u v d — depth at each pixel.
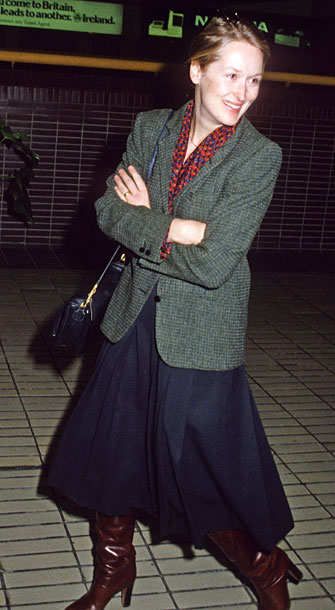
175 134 2.93
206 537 3.65
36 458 4.21
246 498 2.92
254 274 7.73
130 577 3.11
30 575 3.32
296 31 11.83
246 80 2.75
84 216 7.98
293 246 8.47
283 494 3.06
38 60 7.63
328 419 4.93
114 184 3.03
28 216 7.00
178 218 2.83
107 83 7.79
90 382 3.06
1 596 3.18
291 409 5.04
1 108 7.61
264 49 2.77
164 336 2.83
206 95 2.78
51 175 7.84
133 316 2.90
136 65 7.88
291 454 4.46
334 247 8.58
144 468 2.98
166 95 7.89
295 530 3.75
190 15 11.27
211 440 2.88
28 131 7.70
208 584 3.35
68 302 3.05
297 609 3.22
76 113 7.77
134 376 2.94
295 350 6.03
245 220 2.79
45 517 3.72
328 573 3.47
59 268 7.42
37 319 6.18
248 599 3.28
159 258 2.80
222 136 2.83
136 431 2.95
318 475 4.25
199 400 2.87
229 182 2.80
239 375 2.95
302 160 8.28
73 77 7.71
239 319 2.90
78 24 11.01
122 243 2.88
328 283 7.66
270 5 11.68
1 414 4.68
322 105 8.22
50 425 4.59
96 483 2.99
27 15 10.84
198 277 2.77
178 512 2.99
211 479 2.93
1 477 4.01
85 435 3.02
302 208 8.41
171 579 3.37
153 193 2.92
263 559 3.04
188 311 2.84
